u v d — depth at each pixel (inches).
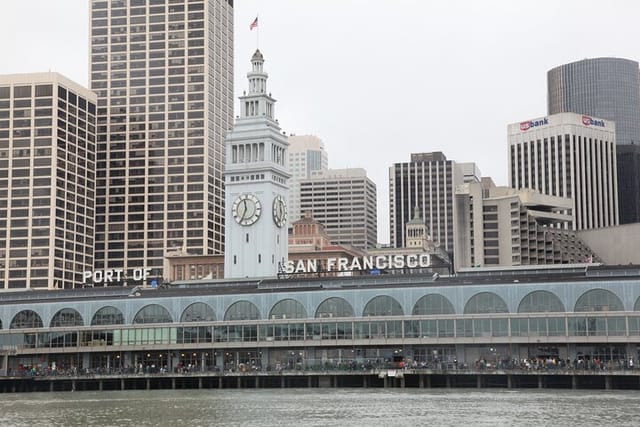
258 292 7662.4
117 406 5669.3
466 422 4549.7
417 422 4576.8
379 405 5442.9
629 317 6776.6
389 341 7263.8
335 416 4889.3
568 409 5059.1
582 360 6958.7
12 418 5034.5
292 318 7519.7
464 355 7239.2
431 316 7194.9
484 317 7071.9
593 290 6899.6
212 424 4655.5
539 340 6939.0
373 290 7391.7
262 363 7642.7
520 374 6692.9
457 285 7199.8
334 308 7465.6
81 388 7480.3
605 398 5738.2
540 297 7012.8
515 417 4726.9
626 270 7322.8
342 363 7283.5
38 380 7416.3
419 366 7081.7
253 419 4820.4
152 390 7322.8
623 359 6919.3
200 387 7436.0
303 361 7578.7
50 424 4739.2
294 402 5728.3
